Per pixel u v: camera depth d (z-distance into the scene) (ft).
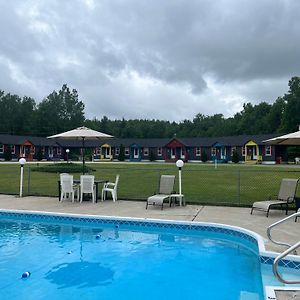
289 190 36.52
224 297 18.21
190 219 32.94
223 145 182.09
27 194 50.24
